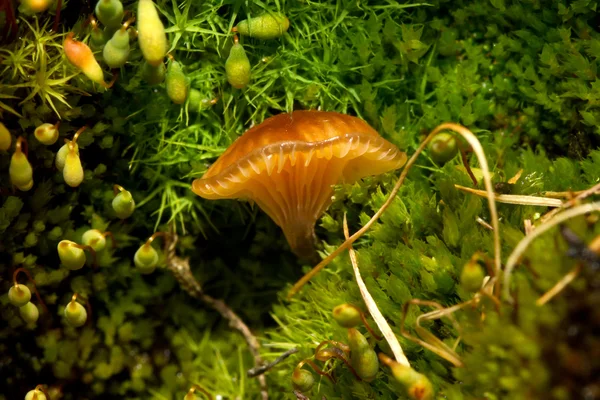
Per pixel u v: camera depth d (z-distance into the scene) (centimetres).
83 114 9
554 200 9
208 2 9
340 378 9
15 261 9
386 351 9
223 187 9
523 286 8
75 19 9
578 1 9
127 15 9
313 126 9
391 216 9
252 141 9
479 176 9
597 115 9
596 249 7
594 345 7
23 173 9
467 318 8
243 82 9
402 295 9
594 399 7
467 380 8
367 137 9
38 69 9
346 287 9
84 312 9
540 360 7
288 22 9
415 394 8
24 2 9
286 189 9
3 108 9
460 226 9
